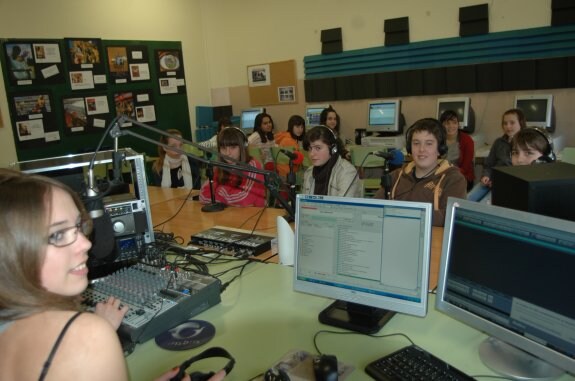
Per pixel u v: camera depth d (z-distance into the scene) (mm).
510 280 1051
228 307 1464
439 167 2275
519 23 4410
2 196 736
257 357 1184
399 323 1314
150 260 1719
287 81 6047
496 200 1323
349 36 5441
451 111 4168
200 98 6266
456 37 4738
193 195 3203
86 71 4871
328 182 2625
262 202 2826
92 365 723
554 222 948
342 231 1309
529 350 1020
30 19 4406
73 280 829
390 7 5082
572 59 4148
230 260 1861
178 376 1063
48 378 699
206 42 6277
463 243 1152
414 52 4996
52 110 4613
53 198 785
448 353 1158
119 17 5172
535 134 2094
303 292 1403
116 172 1549
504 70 4504
